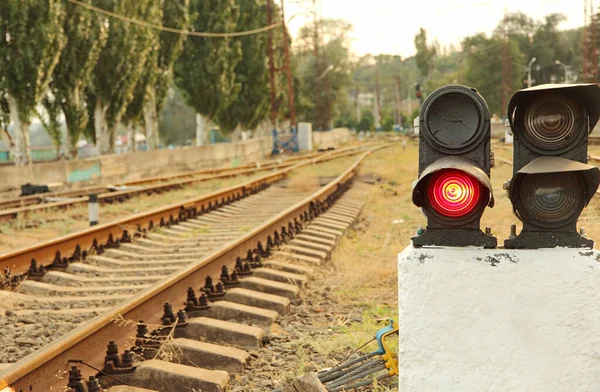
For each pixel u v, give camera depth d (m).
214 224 13.50
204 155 35.12
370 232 12.70
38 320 6.29
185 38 45.03
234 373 4.95
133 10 36.47
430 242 2.80
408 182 23.97
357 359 4.05
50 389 4.17
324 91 91.38
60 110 34.28
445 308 2.74
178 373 4.58
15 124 29.44
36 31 28.55
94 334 4.79
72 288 7.68
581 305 2.64
